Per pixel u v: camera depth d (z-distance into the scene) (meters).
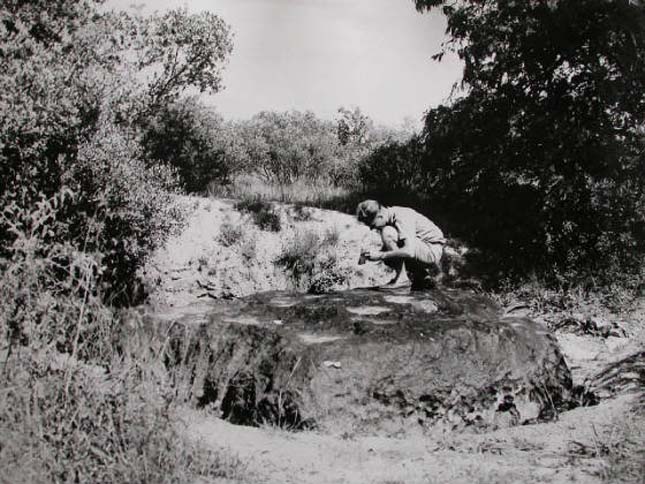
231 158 14.64
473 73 12.22
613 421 5.03
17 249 4.56
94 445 3.88
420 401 5.30
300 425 5.04
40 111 8.43
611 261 11.28
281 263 11.73
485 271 11.67
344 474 4.13
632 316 9.91
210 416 5.24
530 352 5.96
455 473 4.13
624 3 10.50
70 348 4.75
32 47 9.21
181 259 11.45
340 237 12.14
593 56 11.28
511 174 12.43
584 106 11.71
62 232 7.56
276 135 15.78
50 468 3.62
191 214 12.03
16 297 4.24
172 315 6.30
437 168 13.52
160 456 3.85
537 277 11.26
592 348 8.75
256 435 4.85
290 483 3.93
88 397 4.07
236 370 5.48
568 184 11.45
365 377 5.20
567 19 10.84
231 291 11.49
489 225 12.38
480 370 5.58
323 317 5.99
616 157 11.45
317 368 5.14
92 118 9.66
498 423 5.54
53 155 8.86
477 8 12.07
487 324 5.96
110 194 9.12
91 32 10.70
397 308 6.38
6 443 3.58
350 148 16.23
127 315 5.69
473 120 12.62
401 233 7.05
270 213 12.48
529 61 11.72
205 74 13.80
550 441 4.84
